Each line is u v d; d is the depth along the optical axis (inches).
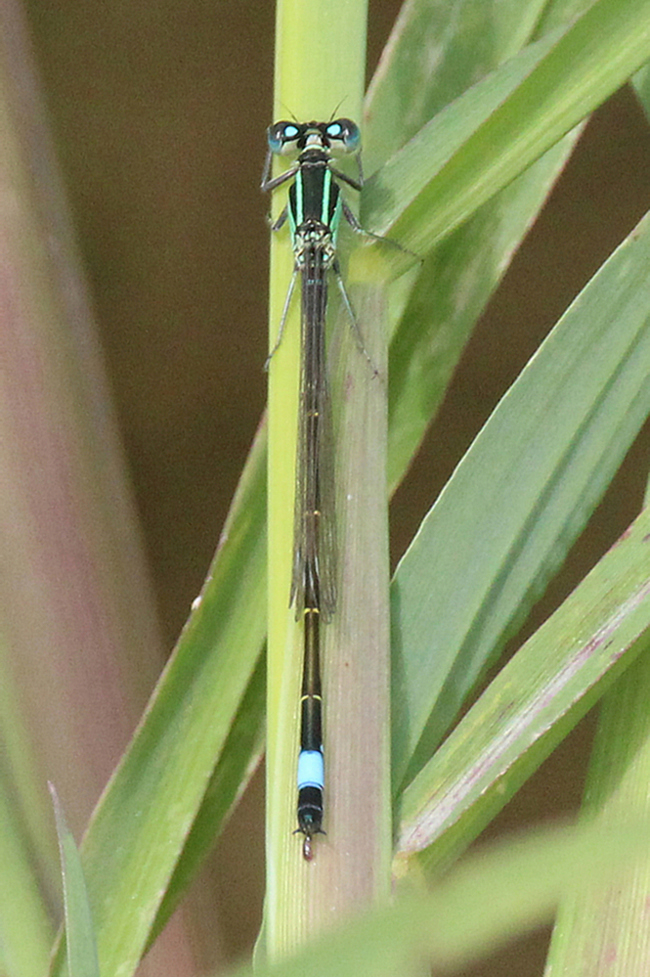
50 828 16.2
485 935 14.4
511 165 16.2
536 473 16.3
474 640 16.3
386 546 16.3
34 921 16.2
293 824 16.1
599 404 16.3
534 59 16.2
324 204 16.4
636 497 17.7
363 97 16.3
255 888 17.6
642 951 16.0
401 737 16.2
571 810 17.6
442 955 15.0
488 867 14.9
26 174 16.6
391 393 16.5
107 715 16.3
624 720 16.2
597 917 16.1
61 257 16.6
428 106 16.5
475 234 16.5
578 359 16.3
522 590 16.3
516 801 17.7
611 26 16.1
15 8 16.7
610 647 16.1
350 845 16.1
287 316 16.4
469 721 16.1
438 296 16.5
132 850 16.2
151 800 16.2
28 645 16.3
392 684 16.2
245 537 16.3
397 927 14.0
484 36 16.5
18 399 16.4
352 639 16.2
